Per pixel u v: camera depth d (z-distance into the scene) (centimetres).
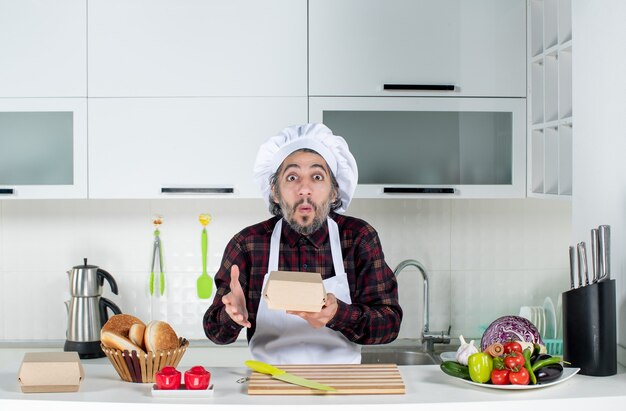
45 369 159
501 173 284
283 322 202
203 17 275
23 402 154
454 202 321
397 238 320
